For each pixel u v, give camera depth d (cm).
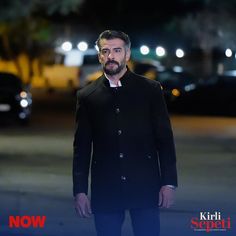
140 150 717
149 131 719
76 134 730
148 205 719
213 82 3938
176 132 2791
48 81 5697
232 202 1350
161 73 4206
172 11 5006
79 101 729
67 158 1994
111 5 5162
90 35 5366
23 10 4997
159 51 4322
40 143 2370
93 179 725
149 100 718
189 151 2177
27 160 1952
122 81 719
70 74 5631
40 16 5356
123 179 714
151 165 720
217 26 4881
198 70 5147
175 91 3919
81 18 5331
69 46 4388
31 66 6025
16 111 2969
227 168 1806
